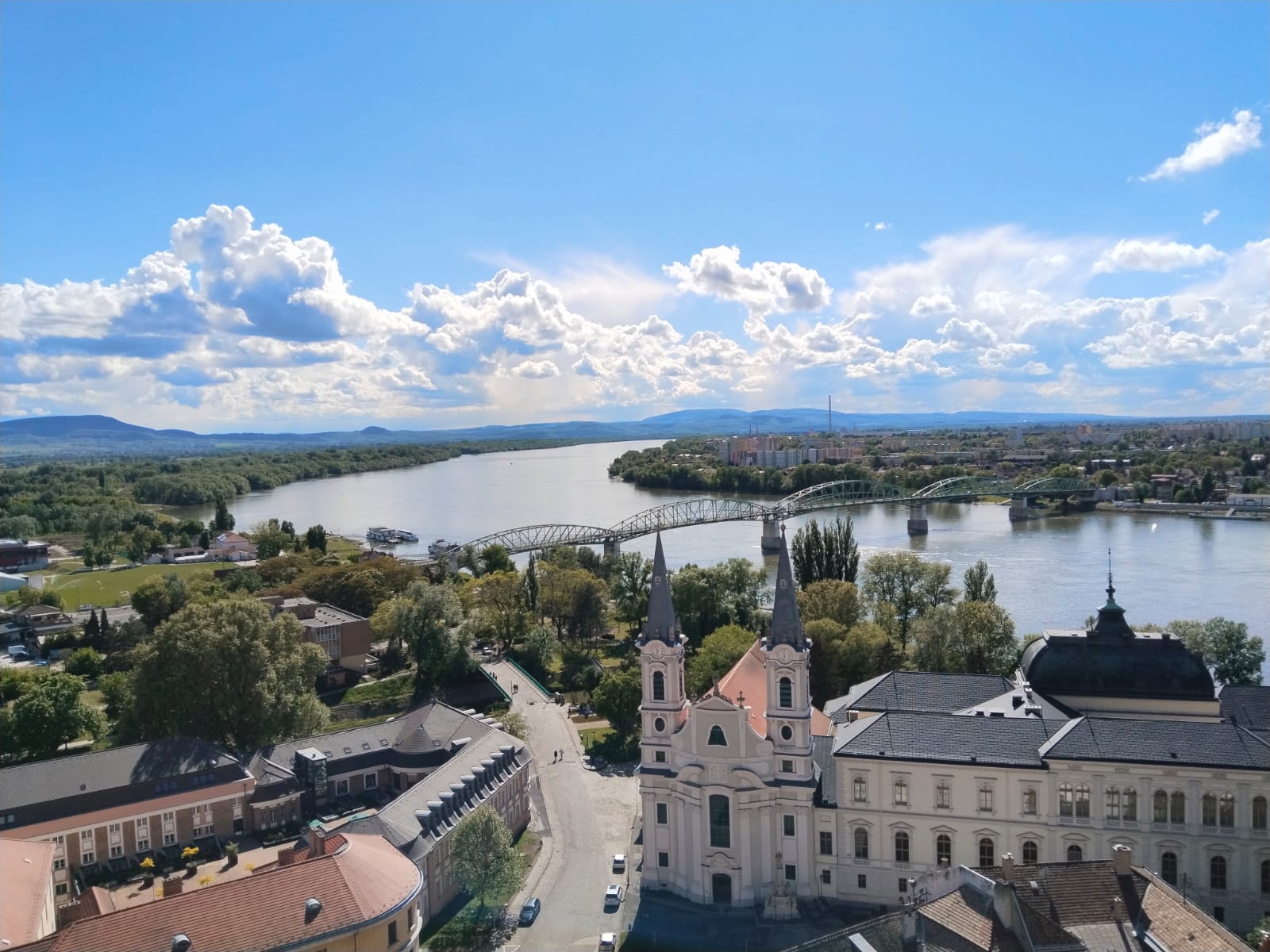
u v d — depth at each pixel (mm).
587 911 109312
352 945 82250
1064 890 74062
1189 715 117062
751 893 111125
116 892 114562
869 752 109500
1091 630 126062
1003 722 109688
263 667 148375
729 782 111062
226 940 77562
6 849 99188
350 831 104688
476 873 106438
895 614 199125
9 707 171375
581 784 147375
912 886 82000
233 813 129625
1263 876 98562
